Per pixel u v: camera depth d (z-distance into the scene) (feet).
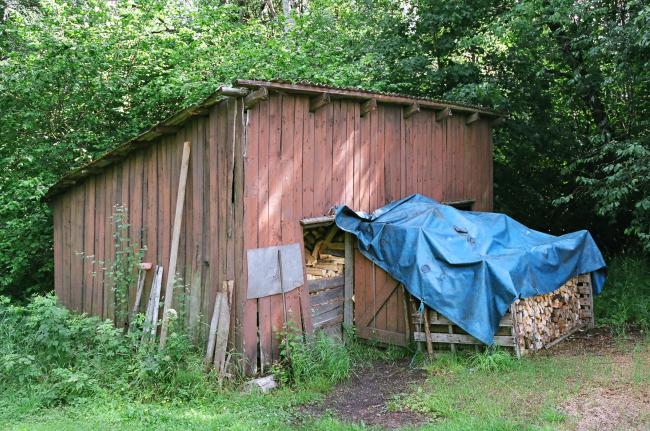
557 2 35.19
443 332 24.73
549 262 26.16
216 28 41.27
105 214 28.35
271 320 23.31
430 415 18.57
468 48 43.14
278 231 23.71
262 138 23.04
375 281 26.71
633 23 30.73
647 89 35.58
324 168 25.95
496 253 24.66
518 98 42.70
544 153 43.73
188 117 23.72
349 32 49.14
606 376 20.75
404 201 29.37
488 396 19.45
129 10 39.78
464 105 33.55
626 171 31.04
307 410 19.79
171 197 25.27
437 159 33.19
